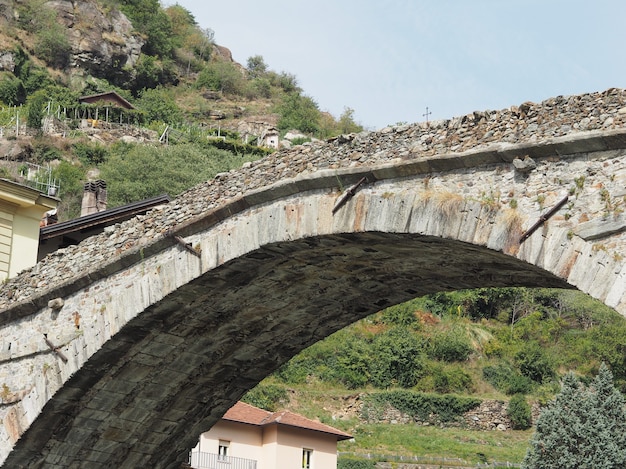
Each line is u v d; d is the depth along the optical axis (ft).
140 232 88.89
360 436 200.44
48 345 92.94
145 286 87.25
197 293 86.28
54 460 99.25
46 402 92.68
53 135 315.78
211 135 383.45
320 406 208.64
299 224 76.89
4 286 98.84
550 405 170.81
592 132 60.03
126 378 95.25
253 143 386.73
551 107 63.72
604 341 239.30
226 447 152.15
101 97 362.74
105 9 421.18
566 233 60.64
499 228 64.28
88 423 98.02
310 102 458.09
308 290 88.33
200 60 478.59
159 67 435.53
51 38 382.42
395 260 79.82
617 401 164.66
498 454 199.00
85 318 91.35
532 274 75.00
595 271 58.75
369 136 74.28
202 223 83.61
